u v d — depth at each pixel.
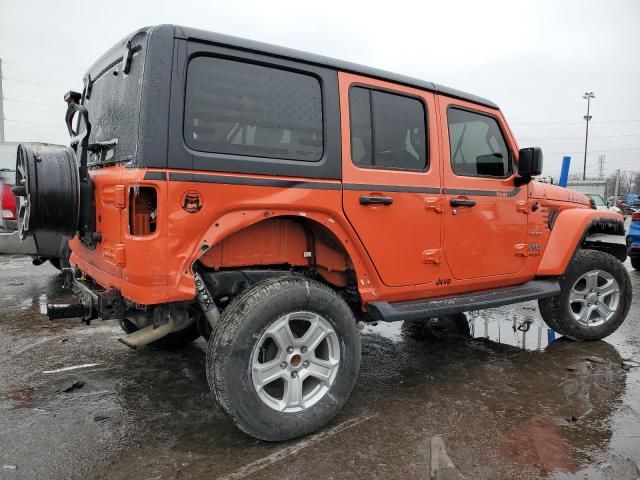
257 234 2.97
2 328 4.90
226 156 2.60
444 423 3.03
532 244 4.27
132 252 2.42
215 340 2.56
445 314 3.44
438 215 3.55
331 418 2.90
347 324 2.93
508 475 2.47
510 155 4.22
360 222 3.12
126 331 3.82
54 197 2.62
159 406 3.22
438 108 3.64
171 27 2.49
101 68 3.27
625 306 4.79
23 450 2.65
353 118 3.19
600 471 2.51
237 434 2.86
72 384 3.53
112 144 2.79
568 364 4.09
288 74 2.90
